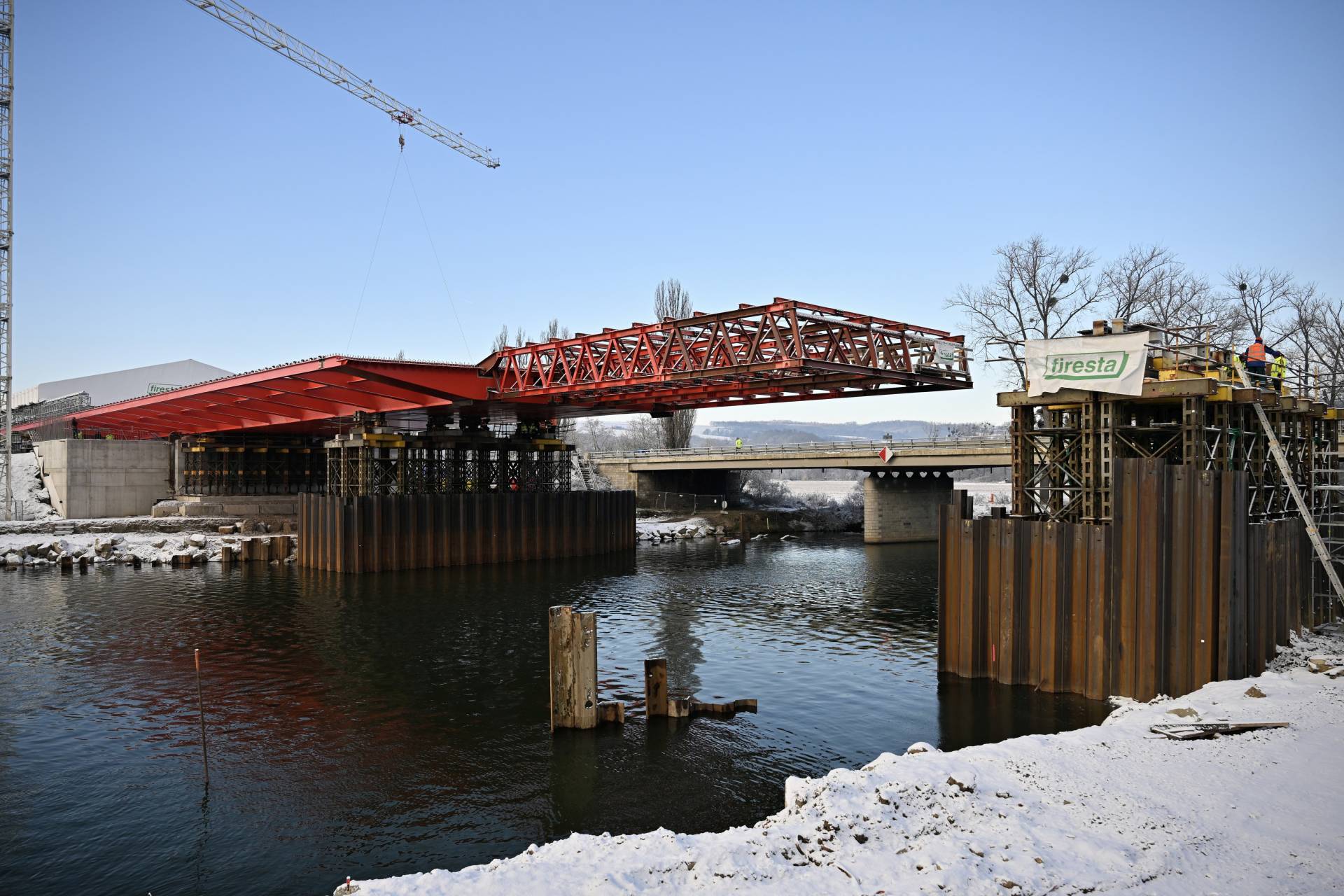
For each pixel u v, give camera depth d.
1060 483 24.33
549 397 47.94
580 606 42.53
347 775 19.67
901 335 37.00
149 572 54.50
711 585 50.03
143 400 62.09
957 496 25.02
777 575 54.38
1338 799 12.80
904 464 70.69
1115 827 12.00
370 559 53.72
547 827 16.84
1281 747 15.01
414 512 55.53
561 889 10.73
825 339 37.06
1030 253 49.84
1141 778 13.78
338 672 29.12
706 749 21.08
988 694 23.08
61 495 73.94
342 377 47.72
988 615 24.22
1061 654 22.52
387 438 55.56
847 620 38.97
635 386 41.38
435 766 20.17
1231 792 13.13
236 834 16.69
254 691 26.77
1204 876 10.66
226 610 40.84
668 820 17.12
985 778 13.58
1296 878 10.56
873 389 41.44
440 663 30.44
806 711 24.03
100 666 29.97
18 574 53.31
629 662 30.44
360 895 10.90
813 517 91.56
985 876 10.62
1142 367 21.58
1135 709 19.02
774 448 79.94
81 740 22.19
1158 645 20.67
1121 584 21.41
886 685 26.70
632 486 96.19
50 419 97.00
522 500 60.94
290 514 77.25
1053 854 11.19
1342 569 27.72
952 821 12.25
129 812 17.73
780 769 19.73
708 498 99.38
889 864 11.10
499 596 45.62
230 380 51.59
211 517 70.88
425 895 10.79
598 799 18.14
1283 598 23.42
